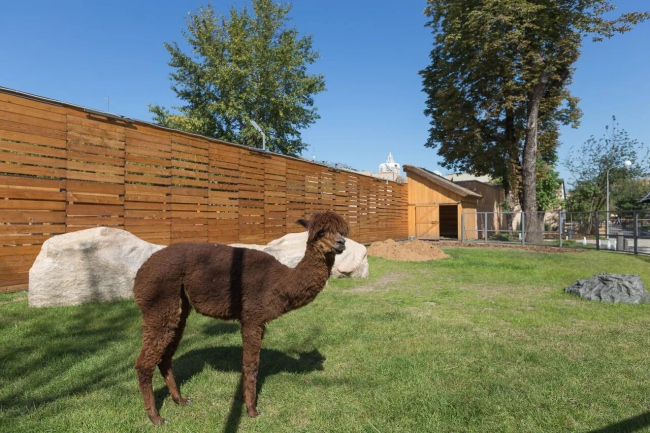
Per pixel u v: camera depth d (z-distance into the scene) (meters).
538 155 33.03
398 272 11.87
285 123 31.34
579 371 4.25
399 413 3.39
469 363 4.50
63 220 8.13
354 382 4.02
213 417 3.31
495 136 27.42
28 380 3.87
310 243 3.39
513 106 23.84
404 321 6.28
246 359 3.40
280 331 5.72
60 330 5.38
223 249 3.56
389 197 24.02
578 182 37.47
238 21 29.44
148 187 9.89
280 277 3.46
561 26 22.45
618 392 3.77
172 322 3.26
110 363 4.33
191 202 11.06
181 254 3.38
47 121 7.88
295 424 3.23
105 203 8.91
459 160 30.06
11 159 7.32
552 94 25.97
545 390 3.80
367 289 9.20
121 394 3.65
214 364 4.47
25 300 6.79
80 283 6.59
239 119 29.31
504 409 3.45
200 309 3.42
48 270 6.39
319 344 5.20
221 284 3.34
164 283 3.23
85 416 3.25
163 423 3.21
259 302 3.38
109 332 5.36
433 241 25.88
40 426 3.08
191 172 11.06
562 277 10.95
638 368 4.32
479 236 29.33
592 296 8.11
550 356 4.69
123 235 7.25
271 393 3.78
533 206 23.97
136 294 3.24
